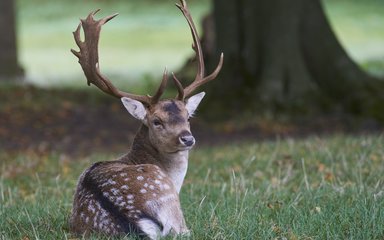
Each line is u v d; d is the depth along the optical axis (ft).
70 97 64.18
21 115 57.47
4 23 71.72
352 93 56.95
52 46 117.39
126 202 21.38
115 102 63.31
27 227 25.17
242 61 59.00
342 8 127.34
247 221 23.93
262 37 58.13
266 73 57.67
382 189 28.30
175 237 21.04
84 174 23.32
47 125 56.03
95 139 53.36
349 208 25.45
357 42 107.34
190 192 30.30
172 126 23.95
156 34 121.08
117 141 53.21
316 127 54.85
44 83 81.05
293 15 57.47
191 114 25.18
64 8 135.74
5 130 54.29
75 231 22.41
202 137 53.31
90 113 59.36
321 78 58.08
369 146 37.55
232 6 59.16
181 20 127.13
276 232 23.39
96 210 21.61
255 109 56.75
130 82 81.87
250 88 58.23
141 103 24.62
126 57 106.32
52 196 31.09
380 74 79.00
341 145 38.96
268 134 53.62
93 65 24.90
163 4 135.54
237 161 37.55
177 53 108.17
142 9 133.69
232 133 54.19
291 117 56.13
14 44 72.54
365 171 32.83
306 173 33.53
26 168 39.22
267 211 26.45
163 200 21.77
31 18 132.26
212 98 58.39
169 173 24.53
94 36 25.05
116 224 21.08
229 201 27.86
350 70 57.82
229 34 59.26
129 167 22.49
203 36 71.00
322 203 27.32
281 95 57.26
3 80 68.44
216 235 22.35
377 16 122.11
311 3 57.98
